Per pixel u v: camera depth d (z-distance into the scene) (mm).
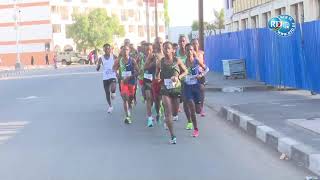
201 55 13391
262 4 37125
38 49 98375
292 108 14195
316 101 15750
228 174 7992
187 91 11500
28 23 98938
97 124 13891
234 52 30625
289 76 19578
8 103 20547
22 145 10953
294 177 7695
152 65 12977
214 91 21641
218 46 35938
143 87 14031
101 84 30062
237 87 21469
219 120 14062
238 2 46281
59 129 13133
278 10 33750
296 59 18719
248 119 12281
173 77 10602
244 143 10594
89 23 89562
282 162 8734
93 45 89562
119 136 11828
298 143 9094
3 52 100750
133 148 10312
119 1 111188
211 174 8016
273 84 21438
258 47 24031
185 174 8055
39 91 26422
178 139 11250
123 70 13875
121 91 13938
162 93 10758
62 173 8305
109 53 16234
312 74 17375
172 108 10914
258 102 16328
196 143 10719
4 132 12836
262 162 8773
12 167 8836
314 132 10125
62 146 10711
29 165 8961
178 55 11781
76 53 81688
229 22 53188
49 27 97750
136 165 8766
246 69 26984
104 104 19000
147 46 13320
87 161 9172
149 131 12453
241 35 28281
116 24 93562
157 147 10375
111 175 8086
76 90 26203
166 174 8070
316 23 16719
